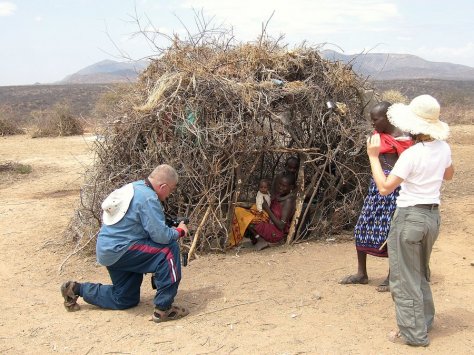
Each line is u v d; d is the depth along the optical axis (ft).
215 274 18.71
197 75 19.90
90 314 15.90
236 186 20.61
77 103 157.07
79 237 22.54
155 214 14.65
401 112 12.71
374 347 13.30
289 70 22.13
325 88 21.72
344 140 21.36
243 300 16.44
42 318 15.74
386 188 12.55
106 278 19.08
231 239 21.25
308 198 22.90
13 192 36.27
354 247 21.27
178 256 15.31
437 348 13.15
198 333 14.37
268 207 21.65
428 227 12.61
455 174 36.83
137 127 20.15
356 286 17.26
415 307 13.03
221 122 19.66
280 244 21.94
